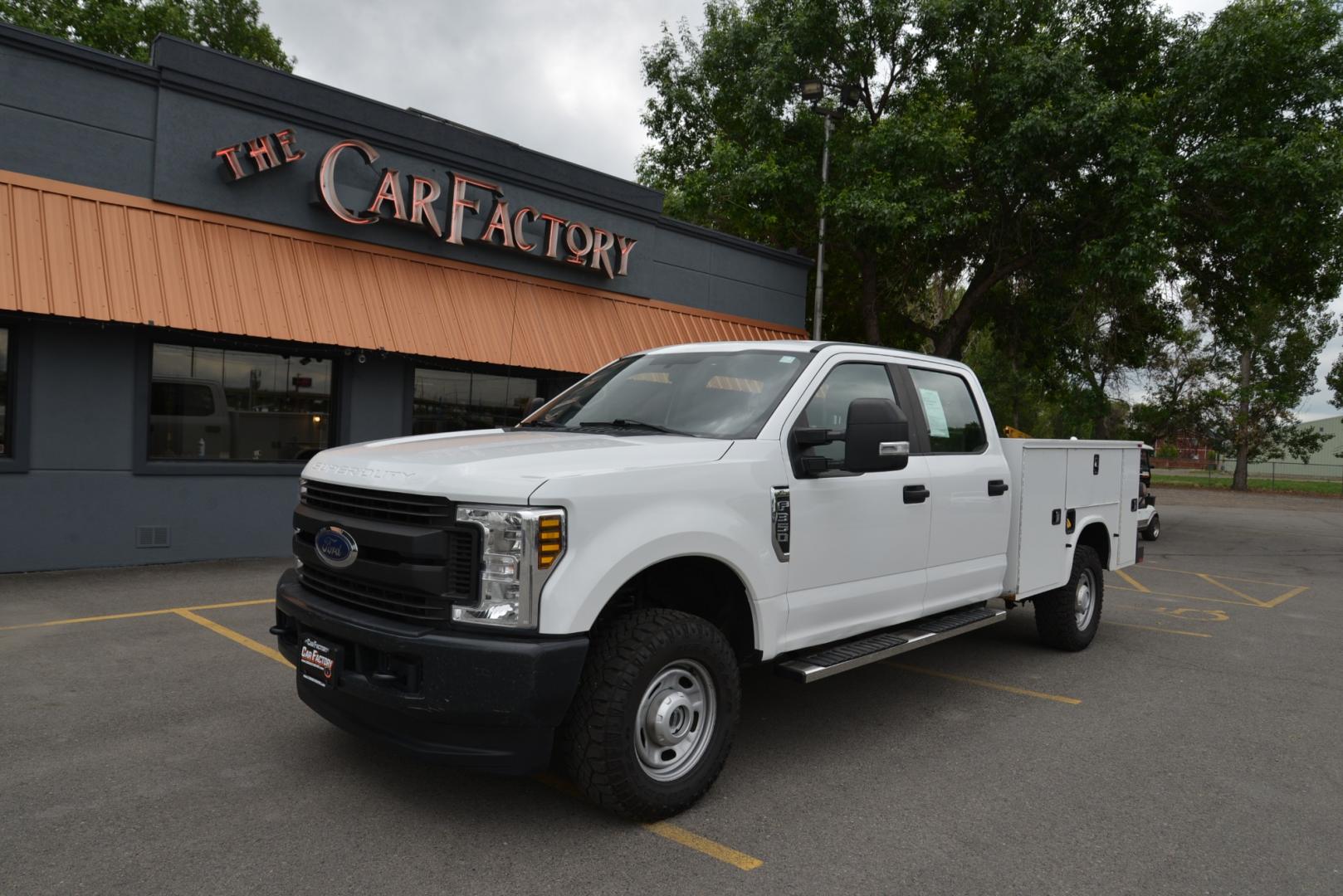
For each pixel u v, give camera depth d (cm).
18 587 805
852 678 620
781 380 455
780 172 1728
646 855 342
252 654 607
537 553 326
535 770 335
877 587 475
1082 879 334
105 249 873
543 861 334
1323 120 1658
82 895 300
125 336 915
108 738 447
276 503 1028
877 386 509
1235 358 3888
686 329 1460
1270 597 1033
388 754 436
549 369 1205
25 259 818
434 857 335
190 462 970
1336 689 621
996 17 1753
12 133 841
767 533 409
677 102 2397
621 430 451
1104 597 1014
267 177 1001
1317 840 374
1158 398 3962
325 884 312
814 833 367
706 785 379
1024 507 600
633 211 1389
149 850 333
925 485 506
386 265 1095
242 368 1009
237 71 972
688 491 376
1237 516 2342
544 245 1259
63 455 883
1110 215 1719
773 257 1659
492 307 1188
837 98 1828
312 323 992
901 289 2184
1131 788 427
